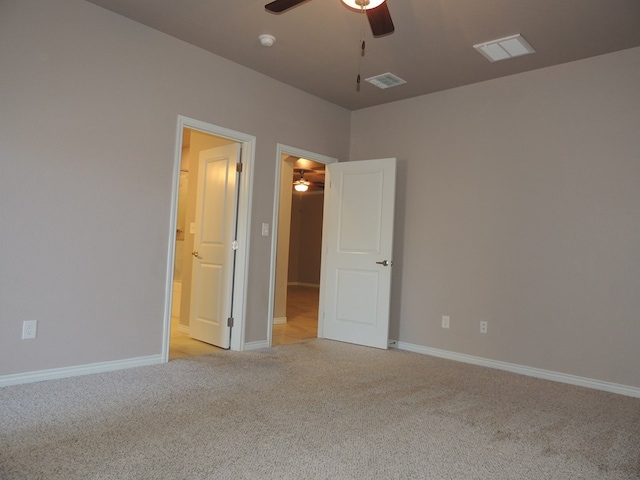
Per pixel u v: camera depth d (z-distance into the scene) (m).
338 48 3.72
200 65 3.83
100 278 3.25
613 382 3.47
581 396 3.30
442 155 4.53
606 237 3.56
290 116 4.59
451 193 4.45
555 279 3.79
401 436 2.39
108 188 3.28
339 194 4.94
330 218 5.00
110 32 3.28
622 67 3.55
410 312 4.64
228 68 4.04
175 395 2.86
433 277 4.51
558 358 3.74
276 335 5.09
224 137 4.07
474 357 4.20
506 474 2.03
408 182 4.76
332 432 2.40
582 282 3.65
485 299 4.17
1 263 2.81
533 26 3.23
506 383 3.55
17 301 2.88
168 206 3.63
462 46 3.58
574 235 3.71
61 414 2.45
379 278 4.60
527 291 3.93
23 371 2.92
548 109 3.90
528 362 3.89
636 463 2.19
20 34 2.87
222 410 2.64
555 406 3.03
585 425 2.69
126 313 3.39
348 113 5.28
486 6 2.99
